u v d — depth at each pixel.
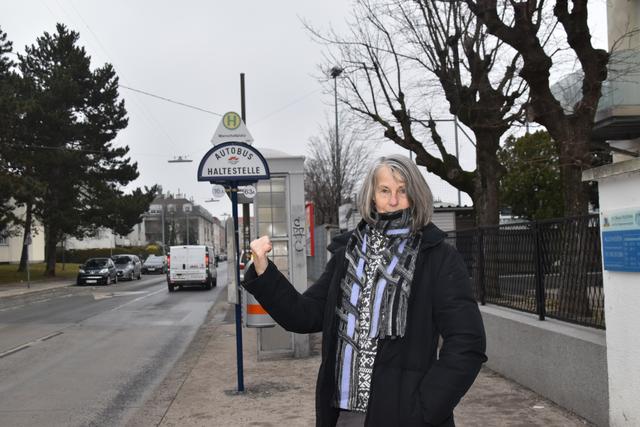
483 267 8.35
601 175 4.61
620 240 4.46
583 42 8.36
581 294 5.68
